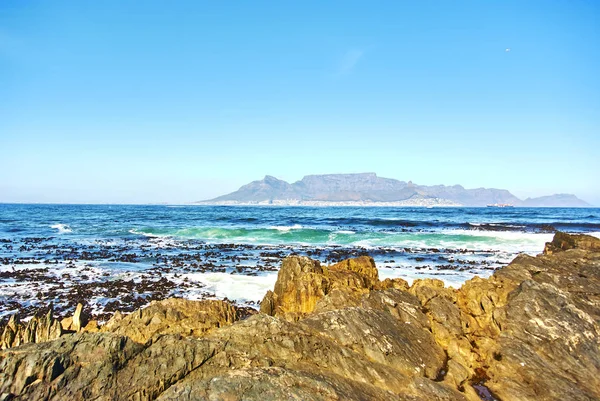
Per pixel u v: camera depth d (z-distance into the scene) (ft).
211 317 37.37
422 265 98.84
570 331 37.40
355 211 463.01
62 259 108.06
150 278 83.71
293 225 218.18
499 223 224.12
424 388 30.53
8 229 194.39
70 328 36.81
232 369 27.61
